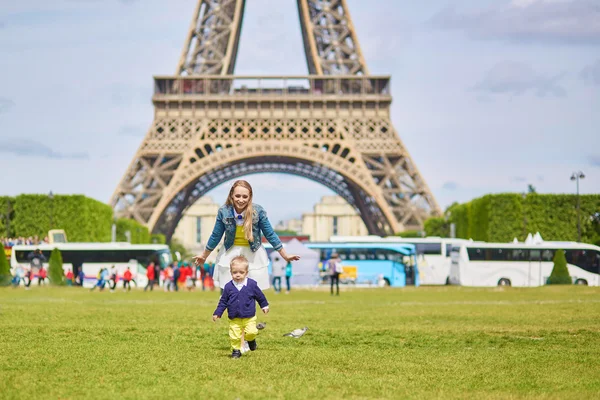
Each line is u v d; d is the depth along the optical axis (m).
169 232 189.38
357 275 120.94
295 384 17.44
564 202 139.62
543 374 19.22
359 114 164.00
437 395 16.33
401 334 29.48
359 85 167.12
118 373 18.73
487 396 16.19
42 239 143.00
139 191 156.00
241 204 22.00
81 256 122.38
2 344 24.11
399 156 163.12
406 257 122.00
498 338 27.88
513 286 111.44
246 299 21.58
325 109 163.50
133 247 123.00
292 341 26.39
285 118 162.88
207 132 161.12
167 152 158.75
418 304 57.50
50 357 21.17
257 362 20.62
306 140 161.62
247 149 160.12
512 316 41.34
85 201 143.88
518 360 21.69
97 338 26.33
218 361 20.80
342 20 171.62
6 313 41.06
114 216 154.00
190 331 29.73
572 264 120.12
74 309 46.84
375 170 164.50
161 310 46.97
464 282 121.19
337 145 169.50
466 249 121.56
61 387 16.81
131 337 26.81
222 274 22.28
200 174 157.88
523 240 139.00
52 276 115.06
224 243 22.33
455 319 39.22
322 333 29.55
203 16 172.00
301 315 42.84
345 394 16.36
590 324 35.16
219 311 21.48
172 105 162.88
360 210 196.88
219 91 164.00
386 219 165.00
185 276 105.94
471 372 19.42
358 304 58.09
